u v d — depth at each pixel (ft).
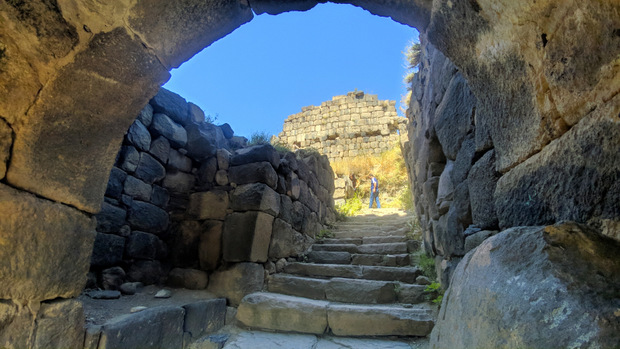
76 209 5.45
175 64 6.10
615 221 3.10
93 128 5.37
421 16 5.76
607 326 2.37
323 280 11.35
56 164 4.98
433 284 9.88
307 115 54.34
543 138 4.18
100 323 6.39
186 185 12.40
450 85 8.41
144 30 5.20
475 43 5.09
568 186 3.68
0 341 4.26
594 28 3.18
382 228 18.97
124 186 9.77
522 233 3.80
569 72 3.58
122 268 9.73
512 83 4.67
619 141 3.02
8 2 3.92
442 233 9.04
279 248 12.86
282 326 9.37
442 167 10.27
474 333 3.53
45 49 4.35
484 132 6.16
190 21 5.71
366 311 9.16
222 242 11.46
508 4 4.01
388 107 50.85
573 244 3.18
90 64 4.89
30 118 4.51
